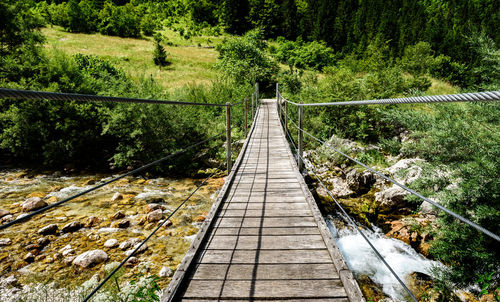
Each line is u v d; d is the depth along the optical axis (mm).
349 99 11297
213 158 10000
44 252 4395
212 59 33594
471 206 4410
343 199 7312
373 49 20141
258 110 14406
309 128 11555
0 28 11594
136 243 4695
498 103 4648
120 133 9578
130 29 42656
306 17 57906
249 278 1889
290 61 36844
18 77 10078
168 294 1687
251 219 2828
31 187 7668
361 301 1576
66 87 9820
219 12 67438
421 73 17625
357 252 5383
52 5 48000
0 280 3689
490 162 4086
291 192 3627
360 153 9367
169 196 7207
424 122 5254
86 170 9570
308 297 1695
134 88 10445
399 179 7223
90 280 3713
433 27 39781
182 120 10328
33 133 9539
